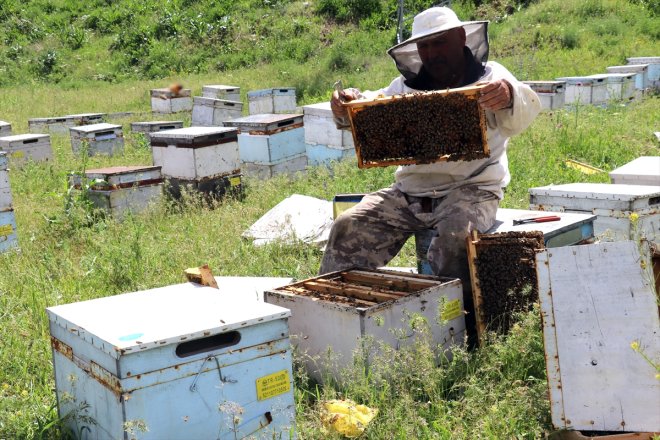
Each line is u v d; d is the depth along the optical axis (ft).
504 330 12.50
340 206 19.12
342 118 14.32
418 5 85.76
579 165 28.37
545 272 9.33
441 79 14.11
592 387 9.19
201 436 8.86
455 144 12.87
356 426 9.86
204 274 11.48
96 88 83.41
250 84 75.20
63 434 9.87
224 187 29.01
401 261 18.76
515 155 30.17
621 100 44.86
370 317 11.20
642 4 73.31
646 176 18.12
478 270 12.68
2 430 10.23
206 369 8.84
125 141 46.75
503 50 68.64
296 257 20.30
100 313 9.75
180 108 58.49
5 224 22.40
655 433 8.95
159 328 8.84
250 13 96.02
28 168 36.37
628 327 9.03
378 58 76.64
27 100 75.66
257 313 9.36
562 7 74.95
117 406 8.41
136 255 19.49
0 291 17.21
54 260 19.84
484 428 9.54
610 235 14.65
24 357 13.35
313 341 12.05
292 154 31.83
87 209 25.75
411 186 14.94
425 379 10.66
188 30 94.43
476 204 14.10
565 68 61.05
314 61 81.41
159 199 27.50
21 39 100.12
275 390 9.46
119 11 103.35
